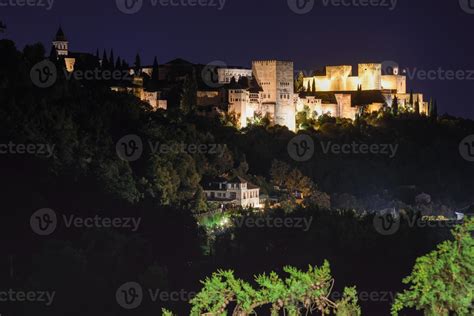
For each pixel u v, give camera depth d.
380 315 127.00
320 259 154.00
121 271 130.00
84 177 175.00
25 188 152.00
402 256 156.00
